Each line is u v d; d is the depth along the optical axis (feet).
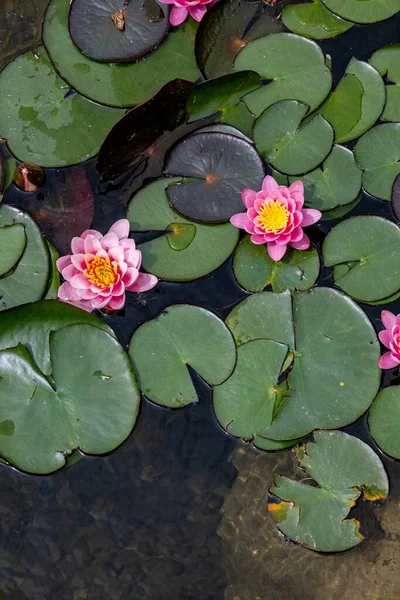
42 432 6.79
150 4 8.73
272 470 6.91
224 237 7.77
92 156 8.21
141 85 8.54
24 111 8.37
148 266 7.63
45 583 6.62
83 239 7.22
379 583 6.52
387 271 7.43
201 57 8.57
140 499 6.90
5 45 9.05
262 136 8.29
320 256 7.67
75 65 8.54
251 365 7.05
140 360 7.14
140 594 6.56
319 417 6.82
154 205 7.93
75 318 7.14
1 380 6.92
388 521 6.64
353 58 8.70
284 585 6.57
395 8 9.03
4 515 6.87
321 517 6.53
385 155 8.14
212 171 8.00
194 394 7.05
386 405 6.88
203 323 7.25
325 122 8.30
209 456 7.03
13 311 7.00
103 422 6.86
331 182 8.02
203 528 6.79
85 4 8.70
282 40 8.77
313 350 7.08
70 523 6.82
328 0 9.08
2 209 7.85
